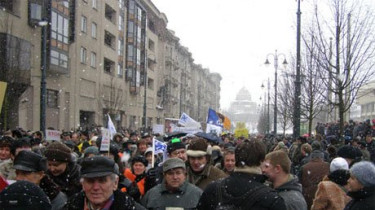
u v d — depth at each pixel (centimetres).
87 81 4034
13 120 2545
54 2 3148
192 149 609
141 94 6072
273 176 513
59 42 3250
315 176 821
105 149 795
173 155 637
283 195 500
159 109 7206
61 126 3428
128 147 1041
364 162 491
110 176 351
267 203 389
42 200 313
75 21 3550
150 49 6762
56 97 3372
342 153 802
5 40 2461
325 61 1997
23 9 2805
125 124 5319
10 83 2370
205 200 420
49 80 3222
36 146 905
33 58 2955
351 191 489
